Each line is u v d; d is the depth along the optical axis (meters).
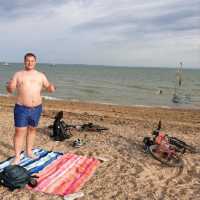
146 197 2.75
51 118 6.54
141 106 12.98
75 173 3.20
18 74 3.09
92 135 4.88
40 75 3.19
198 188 3.01
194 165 3.66
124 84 27.75
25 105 3.09
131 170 3.38
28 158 3.50
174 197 2.78
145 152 4.00
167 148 3.77
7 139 4.37
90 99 15.27
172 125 7.04
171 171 3.44
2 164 3.26
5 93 15.68
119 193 2.81
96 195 2.75
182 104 14.62
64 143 4.33
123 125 6.26
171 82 34.12
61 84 24.52
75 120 6.59
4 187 2.80
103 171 3.32
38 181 2.95
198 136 5.44
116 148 4.20
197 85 30.33
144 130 5.63
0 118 6.09
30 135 3.42
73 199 2.64
